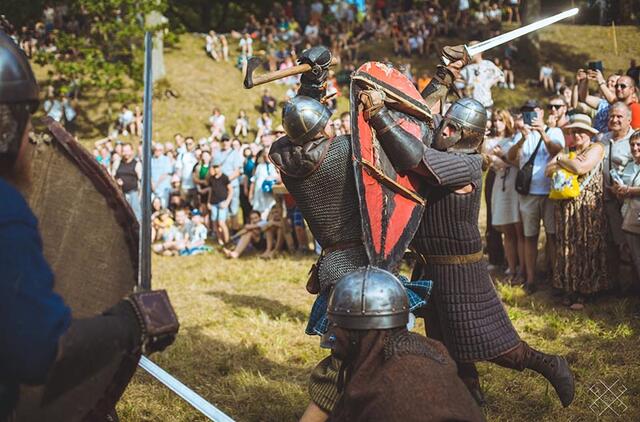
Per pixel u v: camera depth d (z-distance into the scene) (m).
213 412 2.74
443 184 3.81
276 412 4.80
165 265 10.30
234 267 9.73
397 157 3.70
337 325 2.63
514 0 26.19
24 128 2.26
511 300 7.10
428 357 2.51
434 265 4.06
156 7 21.11
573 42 22.89
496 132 7.82
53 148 2.59
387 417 2.39
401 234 3.75
